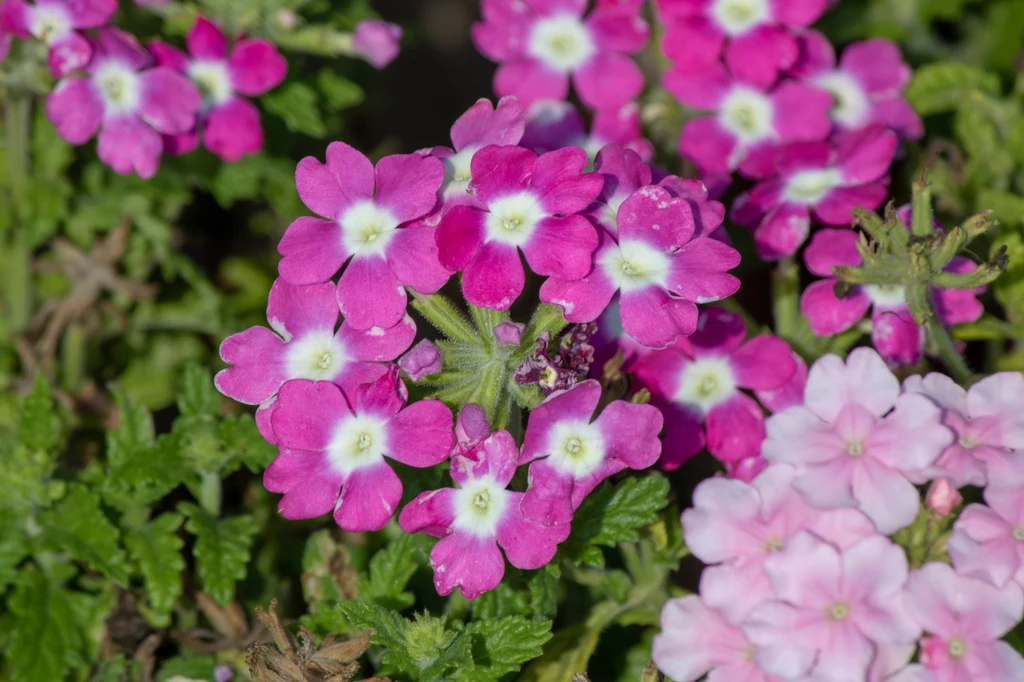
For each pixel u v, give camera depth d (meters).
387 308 0.28
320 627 0.31
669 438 0.31
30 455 0.32
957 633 0.28
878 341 0.31
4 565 0.32
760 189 0.33
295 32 0.35
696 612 0.29
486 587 0.28
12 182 0.35
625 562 0.34
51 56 0.33
